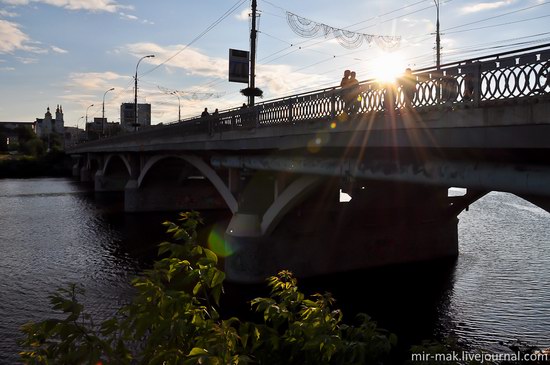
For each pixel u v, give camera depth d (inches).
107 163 2385.6
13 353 522.0
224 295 706.8
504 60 287.7
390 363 483.2
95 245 1108.5
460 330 563.5
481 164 360.5
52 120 7844.5
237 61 880.3
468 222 1357.0
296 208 782.5
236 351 136.3
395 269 833.5
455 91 326.0
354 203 804.6
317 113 504.4
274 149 640.4
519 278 768.9
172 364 116.8
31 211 1701.5
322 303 157.5
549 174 307.3
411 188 730.8
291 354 146.6
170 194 1721.2
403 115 375.2
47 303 689.0
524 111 274.8
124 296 717.3
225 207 1763.0
